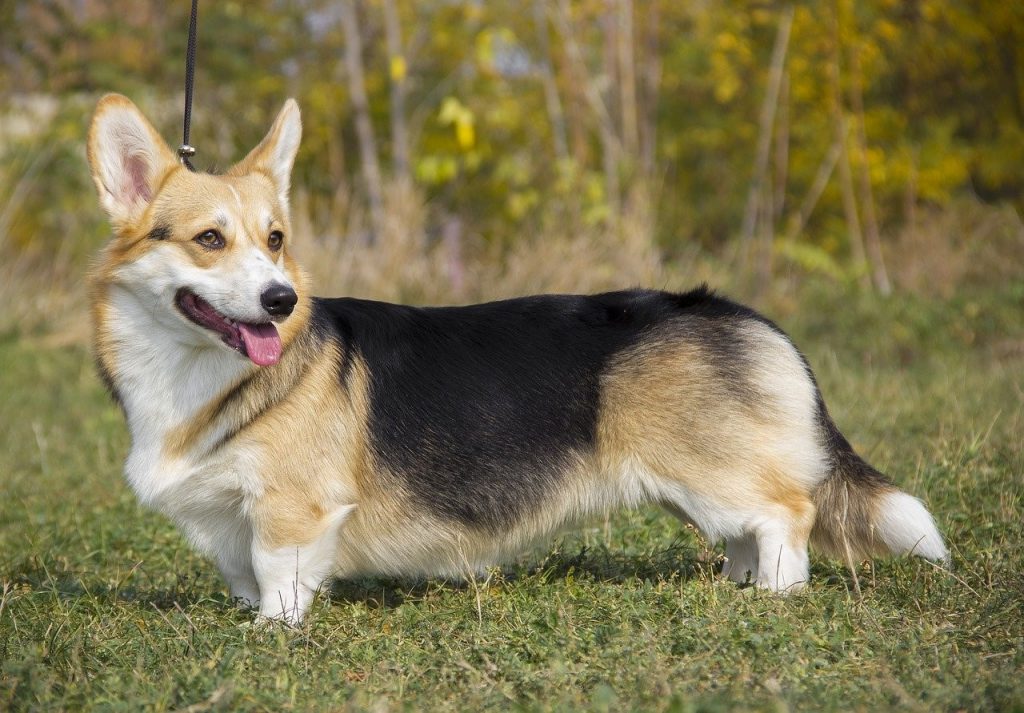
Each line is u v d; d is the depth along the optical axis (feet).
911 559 16.76
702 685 12.64
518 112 52.16
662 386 16.47
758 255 49.26
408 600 17.17
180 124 53.11
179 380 15.48
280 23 54.75
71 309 46.16
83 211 54.19
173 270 15.24
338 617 15.94
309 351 15.70
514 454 16.37
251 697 12.50
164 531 21.39
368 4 53.83
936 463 22.27
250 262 15.20
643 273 41.47
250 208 15.70
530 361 16.63
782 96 54.44
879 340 40.34
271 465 15.28
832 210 56.39
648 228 44.34
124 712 12.17
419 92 54.34
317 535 15.49
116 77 53.06
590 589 16.65
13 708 12.44
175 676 13.08
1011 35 56.95
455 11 53.93
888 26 52.60
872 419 27.66
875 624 14.44
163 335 15.55
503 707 12.23
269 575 15.51
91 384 38.88
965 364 36.14
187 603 17.07
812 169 55.01
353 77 48.49
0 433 32.58
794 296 46.21
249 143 54.24
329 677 13.39
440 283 41.60
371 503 16.11
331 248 41.50
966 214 53.93
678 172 56.49
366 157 48.16
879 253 49.03
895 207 57.11
